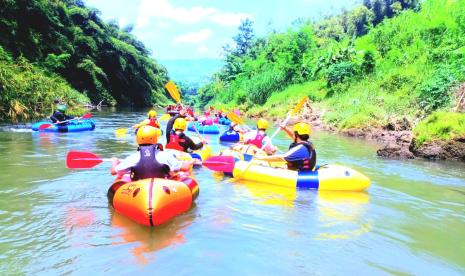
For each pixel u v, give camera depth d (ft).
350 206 17.16
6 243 12.24
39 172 21.45
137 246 12.22
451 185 21.65
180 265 11.03
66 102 69.87
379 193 19.57
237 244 12.60
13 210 15.24
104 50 131.64
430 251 12.72
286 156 20.58
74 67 115.44
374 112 48.39
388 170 25.49
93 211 15.30
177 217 14.93
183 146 25.52
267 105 90.27
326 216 15.71
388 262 11.79
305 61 95.04
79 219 14.40
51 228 13.51
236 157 23.58
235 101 117.60
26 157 25.57
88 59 119.14
